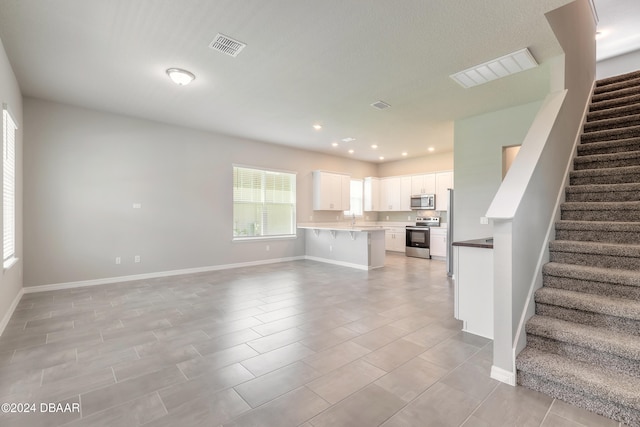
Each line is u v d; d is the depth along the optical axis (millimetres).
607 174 3055
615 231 2533
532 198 2350
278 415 1730
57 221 4477
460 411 1765
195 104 4488
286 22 2535
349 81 3678
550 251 2660
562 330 2029
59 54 3080
